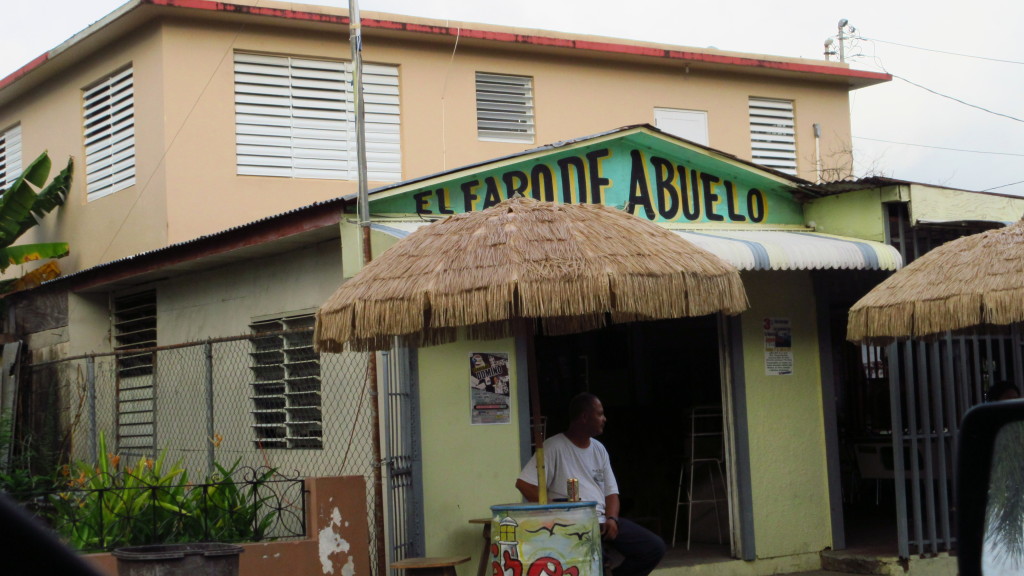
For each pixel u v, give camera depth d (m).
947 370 9.71
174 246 10.73
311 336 9.54
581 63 18.06
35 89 17.73
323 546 7.77
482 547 8.31
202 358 11.30
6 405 13.34
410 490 8.07
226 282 11.02
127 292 13.08
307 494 8.01
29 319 14.41
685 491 11.03
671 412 11.57
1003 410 2.87
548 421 12.12
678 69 18.94
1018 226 7.91
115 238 15.63
